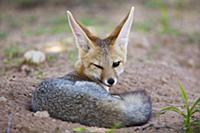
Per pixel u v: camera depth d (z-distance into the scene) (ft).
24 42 63.82
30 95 36.60
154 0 96.53
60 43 61.36
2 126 29.19
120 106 29.01
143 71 48.44
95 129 29.22
